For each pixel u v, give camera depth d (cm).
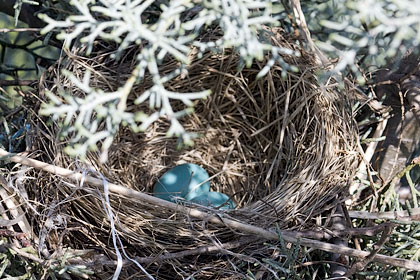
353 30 64
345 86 145
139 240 131
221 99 183
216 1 74
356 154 140
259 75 75
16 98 193
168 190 168
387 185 143
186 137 66
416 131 149
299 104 158
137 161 183
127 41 69
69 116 71
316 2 178
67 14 152
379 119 148
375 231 122
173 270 132
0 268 125
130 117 68
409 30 66
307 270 131
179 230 132
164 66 166
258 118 178
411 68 145
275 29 154
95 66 156
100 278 128
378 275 124
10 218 129
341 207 133
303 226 132
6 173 132
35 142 143
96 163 149
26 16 172
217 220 124
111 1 74
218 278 130
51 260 120
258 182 174
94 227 133
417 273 126
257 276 124
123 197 131
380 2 62
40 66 177
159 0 143
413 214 123
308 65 150
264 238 129
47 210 131
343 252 116
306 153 150
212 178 183
